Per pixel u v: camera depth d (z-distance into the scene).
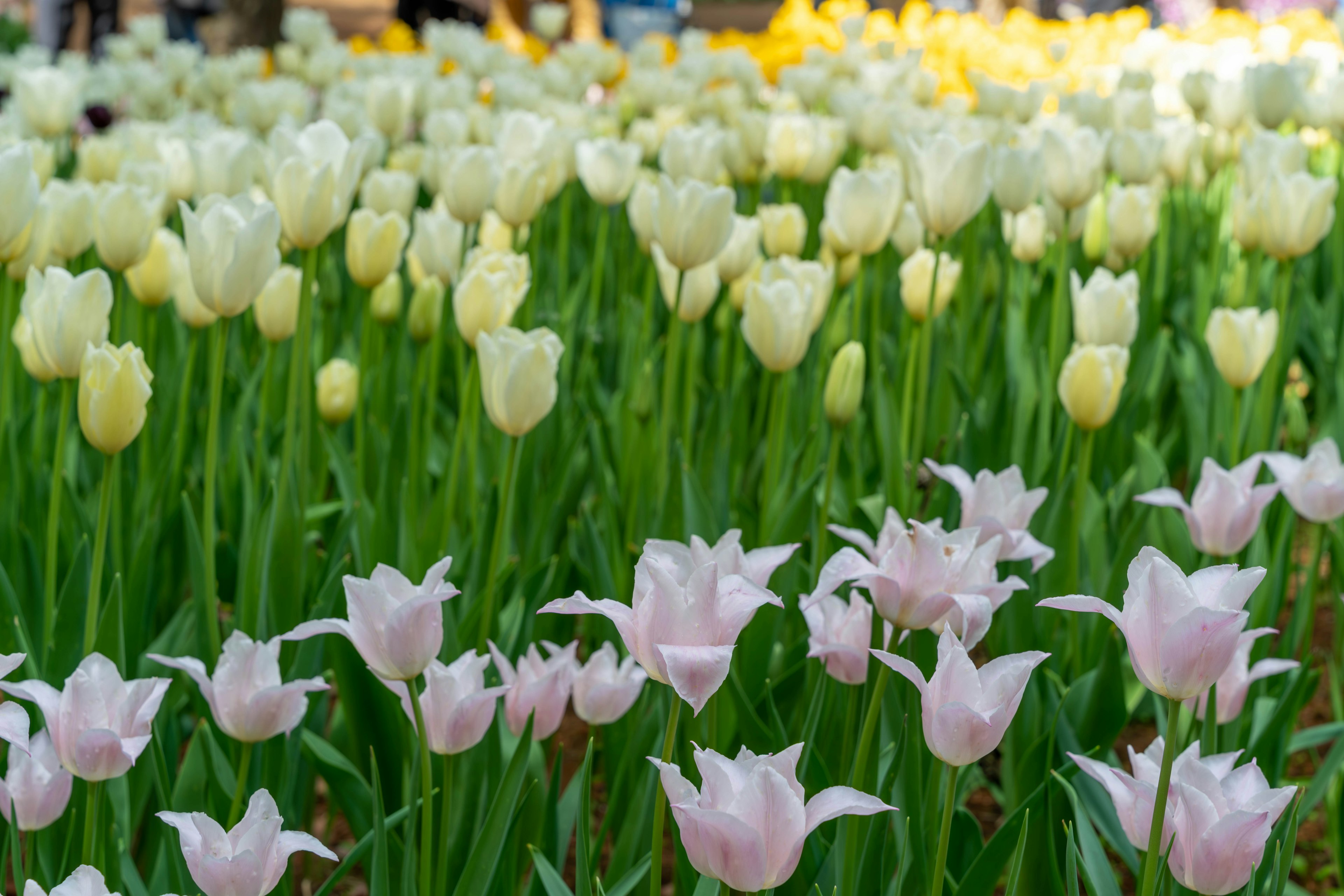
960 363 2.39
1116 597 1.98
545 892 1.73
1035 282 2.64
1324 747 2.09
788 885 1.73
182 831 1.60
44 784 1.67
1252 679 1.80
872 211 2.11
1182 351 2.44
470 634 1.92
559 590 2.05
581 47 4.24
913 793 1.74
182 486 2.08
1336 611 2.13
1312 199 2.16
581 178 3.23
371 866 1.76
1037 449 2.21
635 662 1.81
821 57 4.09
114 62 4.21
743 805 1.55
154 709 1.66
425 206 3.15
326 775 1.81
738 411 2.29
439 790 1.80
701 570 1.58
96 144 2.39
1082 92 2.86
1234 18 5.08
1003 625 2.01
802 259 2.92
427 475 2.12
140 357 1.77
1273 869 1.67
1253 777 1.62
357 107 2.61
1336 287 2.55
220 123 3.52
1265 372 2.20
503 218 2.19
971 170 2.05
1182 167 2.65
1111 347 1.96
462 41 4.30
